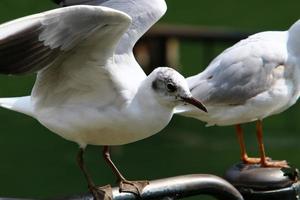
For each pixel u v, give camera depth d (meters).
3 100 8.55
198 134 20.86
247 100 11.27
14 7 28.12
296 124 21.81
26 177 17.52
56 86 8.27
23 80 23.97
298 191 7.79
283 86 11.36
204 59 25.91
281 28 28.53
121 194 7.34
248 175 7.72
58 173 17.78
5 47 7.61
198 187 6.95
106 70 8.07
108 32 7.82
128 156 19.14
